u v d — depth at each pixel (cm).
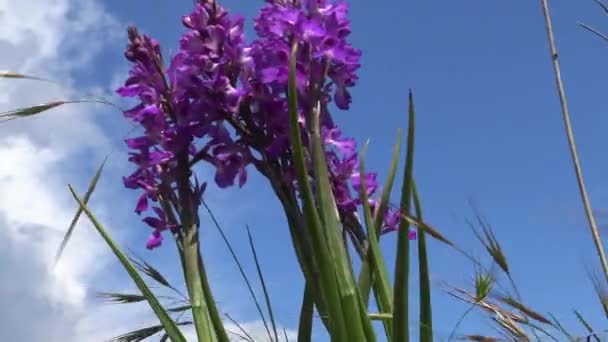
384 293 58
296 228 60
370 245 58
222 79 61
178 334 58
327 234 55
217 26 61
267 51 59
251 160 62
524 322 57
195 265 60
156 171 62
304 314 61
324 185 55
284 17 59
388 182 60
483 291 56
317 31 59
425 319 56
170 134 62
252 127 61
